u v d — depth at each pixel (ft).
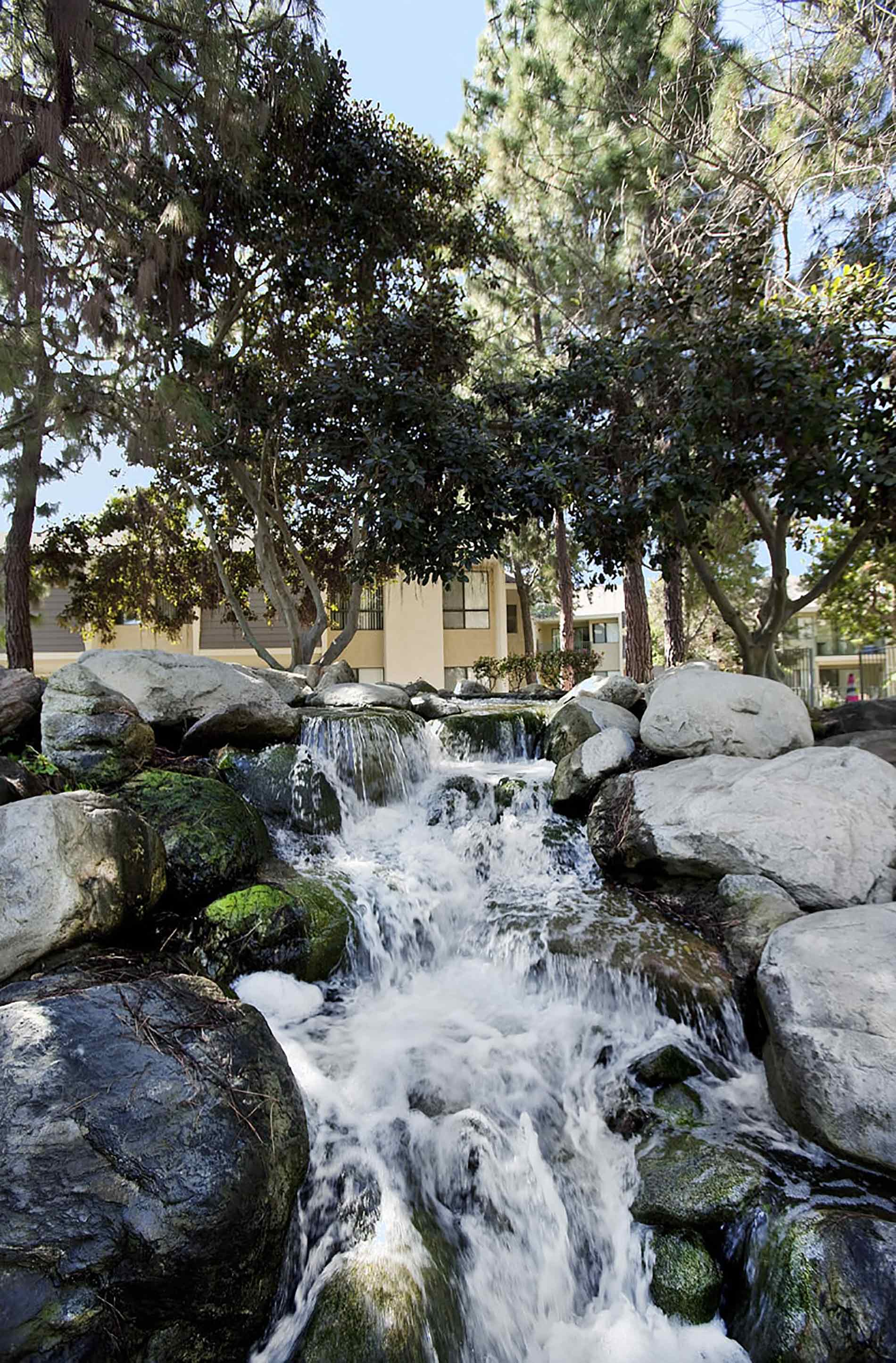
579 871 16.78
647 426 23.84
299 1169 8.97
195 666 19.53
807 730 17.65
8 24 22.43
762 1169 9.96
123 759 15.52
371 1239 9.18
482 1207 10.19
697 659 64.75
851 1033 10.05
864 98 26.63
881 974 10.41
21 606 36.47
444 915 15.46
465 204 37.17
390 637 67.46
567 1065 12.13
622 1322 9.41
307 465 34.83
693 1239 9.66
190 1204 7.67
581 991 13.33
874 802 14.24
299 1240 9.05
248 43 25.57
